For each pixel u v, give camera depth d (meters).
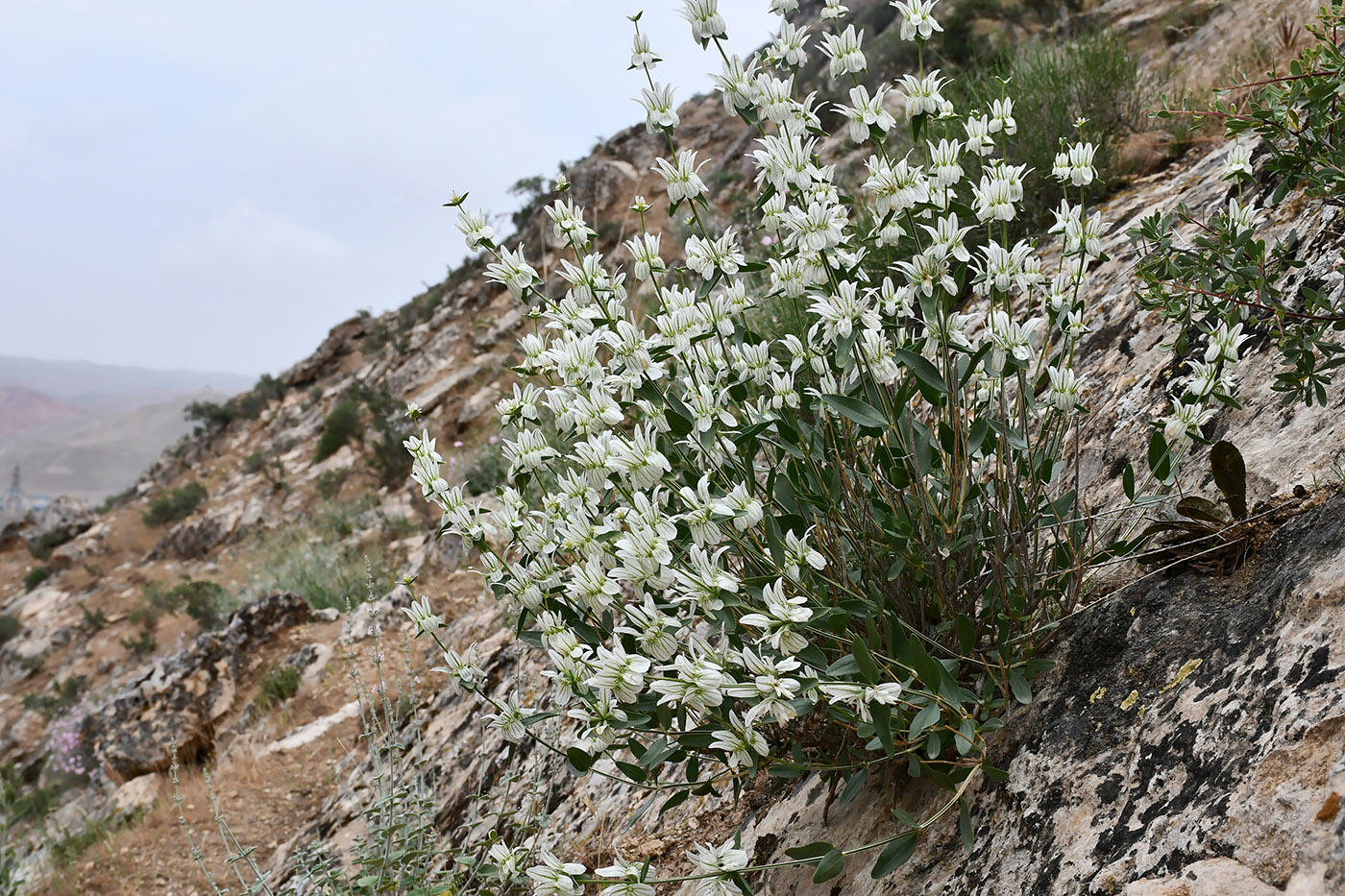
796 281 1.70
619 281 1.84
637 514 1.40
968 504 1.72
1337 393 1.79
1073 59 4.97
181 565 23.58
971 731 1.47
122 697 7.28
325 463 24.25
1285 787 1.07
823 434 1.73
